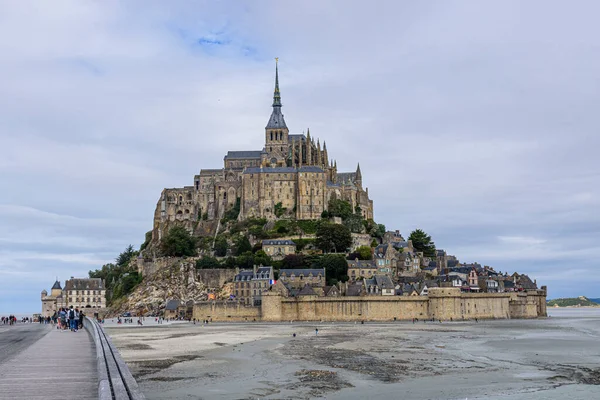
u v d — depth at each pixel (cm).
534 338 15562
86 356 6612
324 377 9212
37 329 13462
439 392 8112
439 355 11875
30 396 4175
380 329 18562
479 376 9388
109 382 4056
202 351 12456
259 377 9169
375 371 9825
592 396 7900
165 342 14412
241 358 11362
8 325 16762
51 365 5841
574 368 10244
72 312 11694
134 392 3822
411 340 14900
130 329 19275
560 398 7756
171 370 9794
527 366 10438
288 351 12512
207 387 8306
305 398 7669
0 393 4297
